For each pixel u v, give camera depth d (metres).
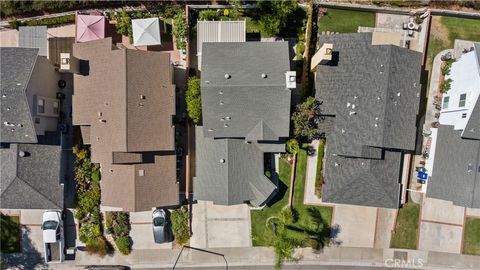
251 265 39.56
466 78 34.06
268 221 38.97
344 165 36.31
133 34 35.94
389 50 33.88
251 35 37.69
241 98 33.25
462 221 39.03
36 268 39.66
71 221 39.19
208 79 32.78
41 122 34.81
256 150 36.16
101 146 34.00
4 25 37.72
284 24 35.62
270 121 34.12
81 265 39.59
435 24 37.66
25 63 32.75
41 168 35.62
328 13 37.50
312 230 38.97
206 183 35.97
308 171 38.41
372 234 39.31
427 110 38.25
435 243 39.19
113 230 38.56
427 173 37.62
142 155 34.41
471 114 32.97
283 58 33.41
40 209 36.28
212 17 37.12
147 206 34.69
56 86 37.38
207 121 34.19
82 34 35.78
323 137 37.12
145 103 33.25
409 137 35.22
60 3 37.12
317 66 35.59
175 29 36.78
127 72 32.25
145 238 39.31
